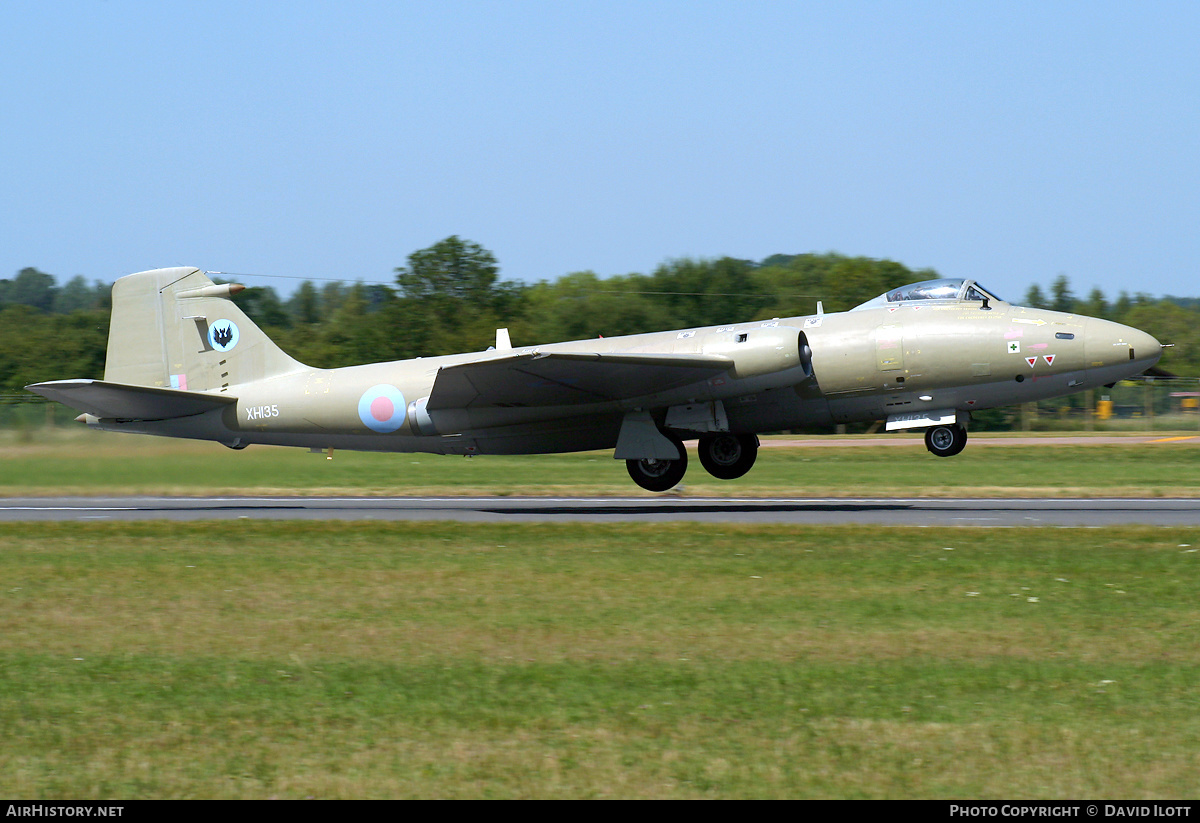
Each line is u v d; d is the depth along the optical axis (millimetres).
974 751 24234
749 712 26734
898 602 38250
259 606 38844
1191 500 72812
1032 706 27031
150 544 53812
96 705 27750
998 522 59469
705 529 56312
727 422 69062
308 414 75000
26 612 38344
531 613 37125
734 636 33781
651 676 29703
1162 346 66875
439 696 28156
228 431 77312
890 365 67375
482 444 72938
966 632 34062
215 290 77812
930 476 100438
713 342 67125
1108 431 160625
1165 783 22469
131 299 79500
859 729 25562
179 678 30000
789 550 49219
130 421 78188
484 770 23312
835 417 69875
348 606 38625
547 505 73250
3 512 71250
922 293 69812
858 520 61094
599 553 49188
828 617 36156
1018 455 122125
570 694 28219
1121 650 31859
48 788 22656
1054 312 67750
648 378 65438
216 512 70562
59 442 105250
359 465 114000
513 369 63062
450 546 51875
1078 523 58781
